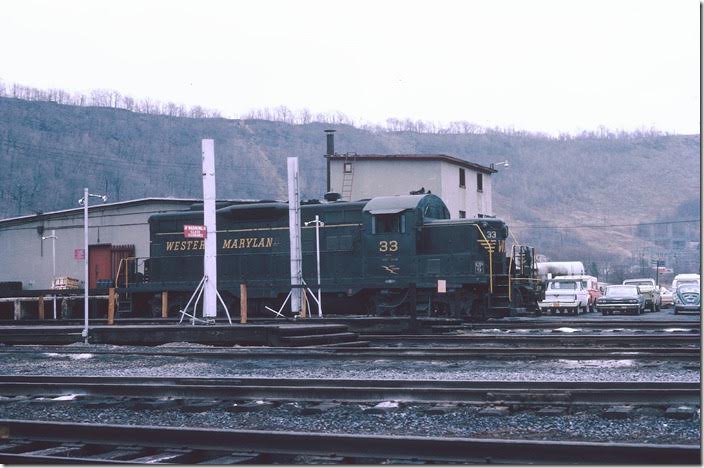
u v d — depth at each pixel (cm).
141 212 4747
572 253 17938
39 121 15050
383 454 806
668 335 2098
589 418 986
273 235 3136
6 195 12419
